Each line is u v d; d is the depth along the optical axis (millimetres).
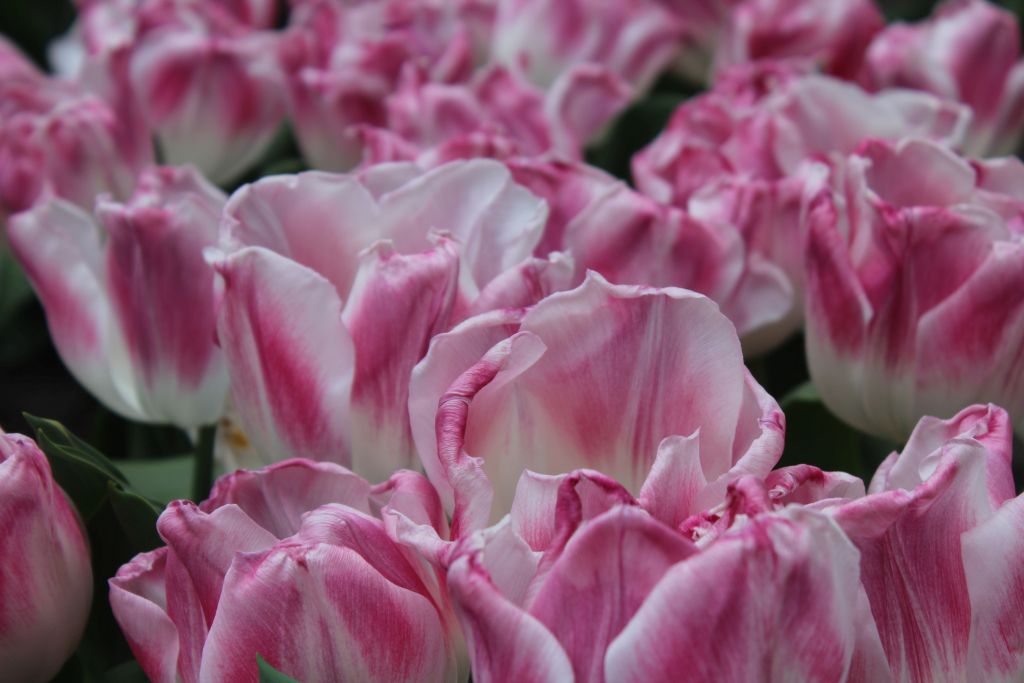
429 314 674
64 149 870
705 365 637
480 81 896
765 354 852
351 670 625
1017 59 952
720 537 588
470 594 592
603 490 600
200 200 725
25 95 938
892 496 606
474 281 698
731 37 1008
